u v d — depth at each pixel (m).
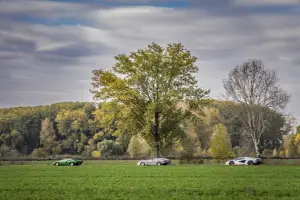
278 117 103.31
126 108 77.56
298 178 42.22
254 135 80.31
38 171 54.19
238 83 81.88
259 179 41.12
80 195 30.91
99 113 96.19
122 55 77.12
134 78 75.50
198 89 76.31
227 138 89.31
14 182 39.59
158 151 77.56
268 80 81.88
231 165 67.69
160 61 76.25
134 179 41.81
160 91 76.62
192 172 50.19
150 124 77.00
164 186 35.34
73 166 67.50
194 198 29.23
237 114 85.12
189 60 76.50
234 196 30.28
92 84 77.38
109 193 31.89
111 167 63.22
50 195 30.94
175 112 77.06
